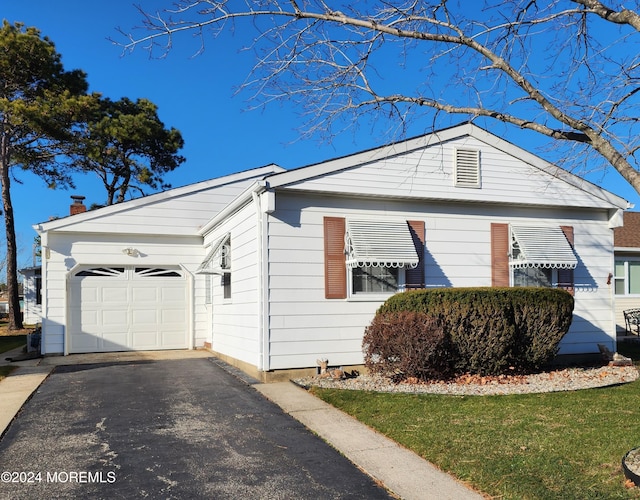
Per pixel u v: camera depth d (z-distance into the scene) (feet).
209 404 26.13
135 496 15.05
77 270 47.19
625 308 59.93
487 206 37.60
